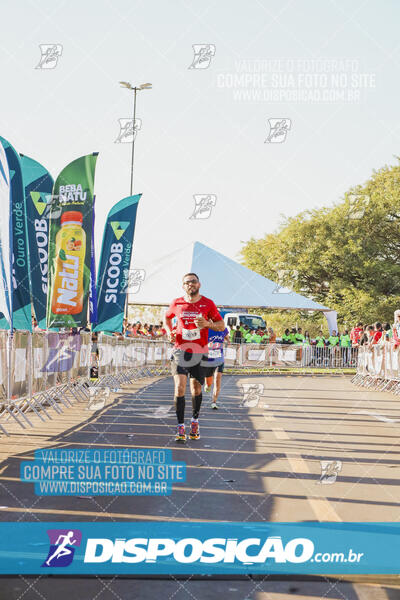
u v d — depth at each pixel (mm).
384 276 41062
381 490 5242
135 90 27734
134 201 16531
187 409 11461
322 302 42719
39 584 3268
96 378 15352
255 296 28000
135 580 3334
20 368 8750
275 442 7695
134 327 24219
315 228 41594
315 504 4777
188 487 5305
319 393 15852
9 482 5379
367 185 42094
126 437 7902
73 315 11914
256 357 26734
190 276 7852
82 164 12008
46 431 8336
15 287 9969
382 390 16891
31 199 12422
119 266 16391
